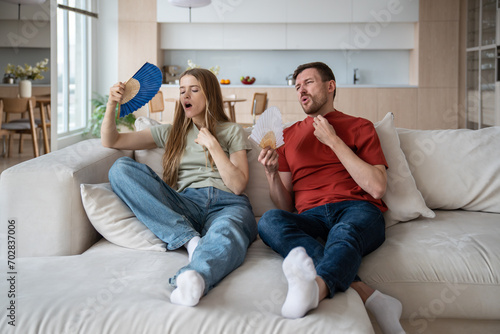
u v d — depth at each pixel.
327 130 1.85
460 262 1.63
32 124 5.27
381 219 1.79
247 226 1.79
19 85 5.17
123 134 2.17
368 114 7.48
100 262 1.61
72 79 6.87
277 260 1.65
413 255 1.66
